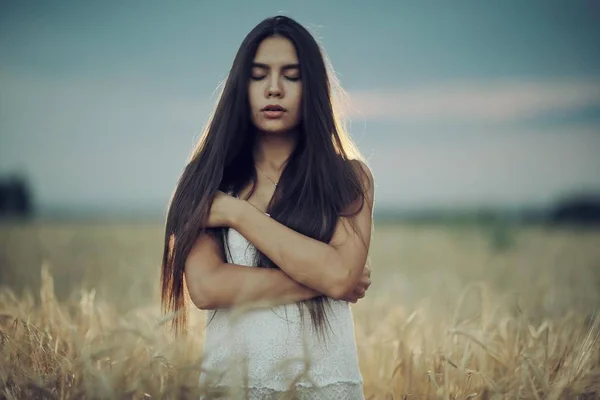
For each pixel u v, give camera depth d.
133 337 5.22
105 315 6.41
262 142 4.66
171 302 4.68
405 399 4.95
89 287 14.94
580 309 9.65
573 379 4.69
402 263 28.03
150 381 4.10
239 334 4.34
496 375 5.32
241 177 4.66
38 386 4.08
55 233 39.69
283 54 4.48
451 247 36.78
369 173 4.73
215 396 3.94
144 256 26.27
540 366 4.91
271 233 4.31
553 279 16.25
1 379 4.48
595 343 5.16
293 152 4.64
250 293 4.29
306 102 4.50
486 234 37.47
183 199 4.55
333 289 4.29
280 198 4.52
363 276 4.66
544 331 5.38
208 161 4.52
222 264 4.39
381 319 8.63
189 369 3.95
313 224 4.44
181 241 4.46
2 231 36.09
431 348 5.59
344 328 4.53
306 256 4.26
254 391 4.30
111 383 3.92
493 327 6.19
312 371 4.34
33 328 4.97
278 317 4.34
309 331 4.38
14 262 19.67
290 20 4.58
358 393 4.55
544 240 38.72
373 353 6.43
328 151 4.54
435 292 13.49
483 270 22.56
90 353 4.26
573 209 79.56
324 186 4.50
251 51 4.50
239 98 4.53
